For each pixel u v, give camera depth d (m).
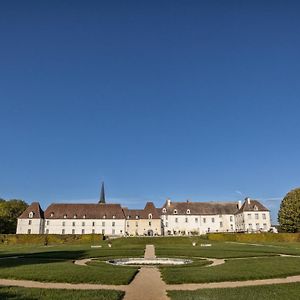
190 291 19.48
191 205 133.00
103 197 182.25
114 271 26.97
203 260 37.53
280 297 17.84
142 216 126.94
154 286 21.50
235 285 21.77
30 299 17.34
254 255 42.66
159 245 69.81
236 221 129.50
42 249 58.59
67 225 122.88
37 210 120.69
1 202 127.38
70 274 25.11
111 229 123.38
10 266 30.56
